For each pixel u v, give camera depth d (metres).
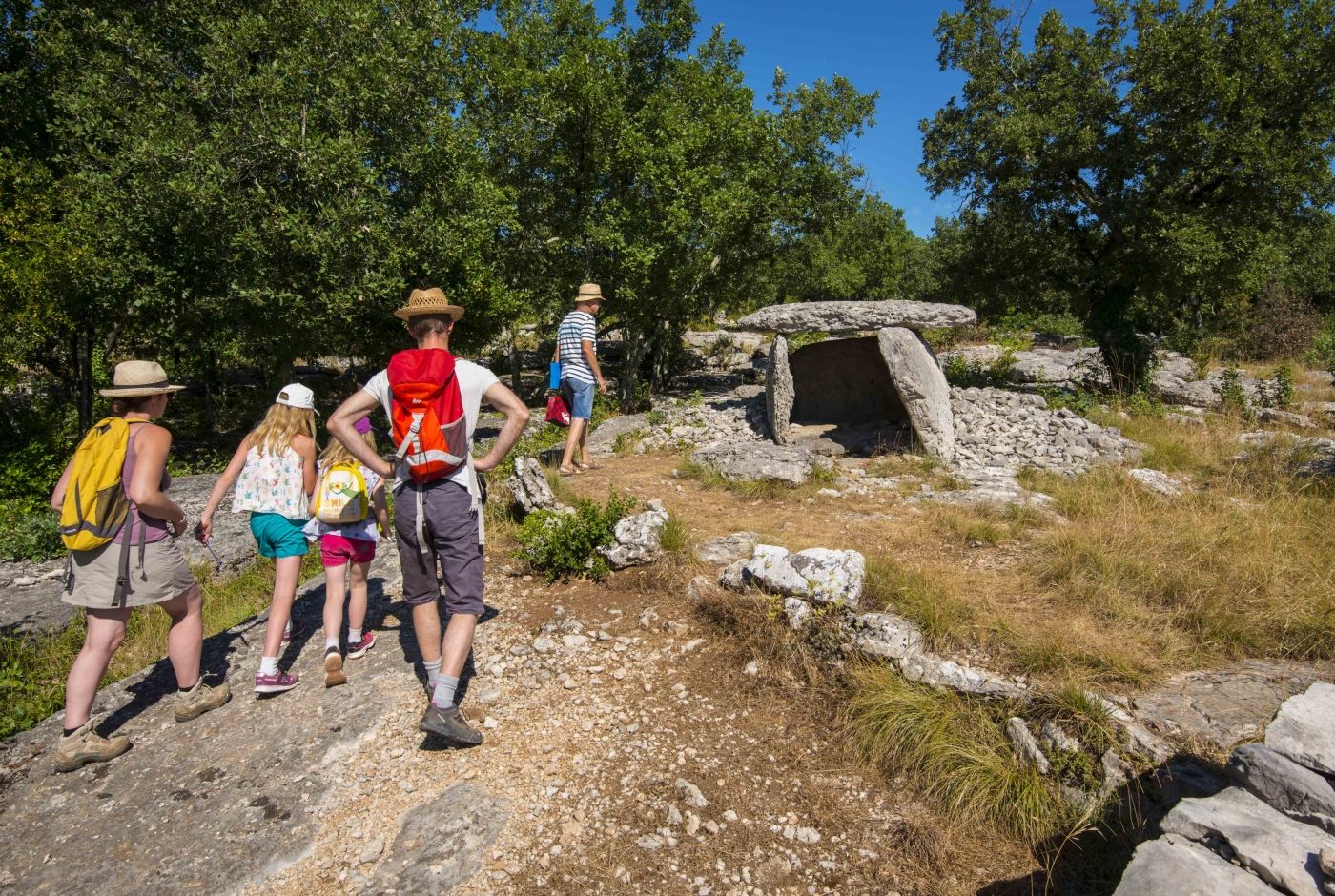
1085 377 12.64
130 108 11.90
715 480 7.13
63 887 2.82
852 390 9.76
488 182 12.57
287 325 11.59
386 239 11.23
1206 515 5.46
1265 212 11.82
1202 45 10.86
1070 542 4.98
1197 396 12.25
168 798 3.24
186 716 3.78
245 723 3.71
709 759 3.35
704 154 15.37
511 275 16.38
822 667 3.85
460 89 14.30
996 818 2.93
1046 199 13.07
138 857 2.93
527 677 3.93
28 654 5.25
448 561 3.31
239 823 3.05
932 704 3.37
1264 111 11.21
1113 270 12.63
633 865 2.80
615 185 15.90
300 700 3.85
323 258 10.73
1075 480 6.91
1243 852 2.12
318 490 3.95
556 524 5.09
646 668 4.01
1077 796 2.88
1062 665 3.48
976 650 3.69
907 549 5.26
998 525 5.56
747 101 16.11
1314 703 2.77
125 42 11.66
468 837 2.91
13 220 11.26
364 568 4.15
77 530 3.39
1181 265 11.05
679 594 4.66
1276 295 18.73
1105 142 12.06
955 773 3.05
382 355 13.56
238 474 4.13
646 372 20.94
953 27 13.33
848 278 31.34
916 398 7.86
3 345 10.99
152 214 10.94
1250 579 4.26
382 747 3.43
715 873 2.77
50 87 13.79
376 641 4.38
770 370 8.78
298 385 4.13
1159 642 3.71
